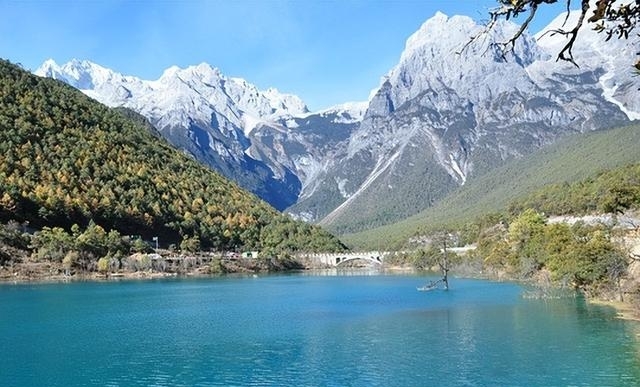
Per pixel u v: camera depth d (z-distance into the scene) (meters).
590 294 115.94
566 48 11.52
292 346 80.25
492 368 65.25
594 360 66.56
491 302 119.25
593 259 116.44
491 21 11.78
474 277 190.62
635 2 10.98
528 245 167.62
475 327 90.19
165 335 89.25
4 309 118.94
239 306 124.62
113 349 79.31
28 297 140.12
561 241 148.50
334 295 146.88
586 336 78.81
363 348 77.94
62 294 147.88
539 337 79.88
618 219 143.88
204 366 69.69
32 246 199.88
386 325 95.75
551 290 125.56
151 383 63.03
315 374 65.31
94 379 64.62
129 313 113.81
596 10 10.87
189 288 170.12
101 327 96.81
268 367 68.94
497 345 76.50
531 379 60.53
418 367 66.94
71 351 78.00
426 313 107.75
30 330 93.94
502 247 189.88
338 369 67.19
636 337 77.00
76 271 196.50
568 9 11.45
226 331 92.62
